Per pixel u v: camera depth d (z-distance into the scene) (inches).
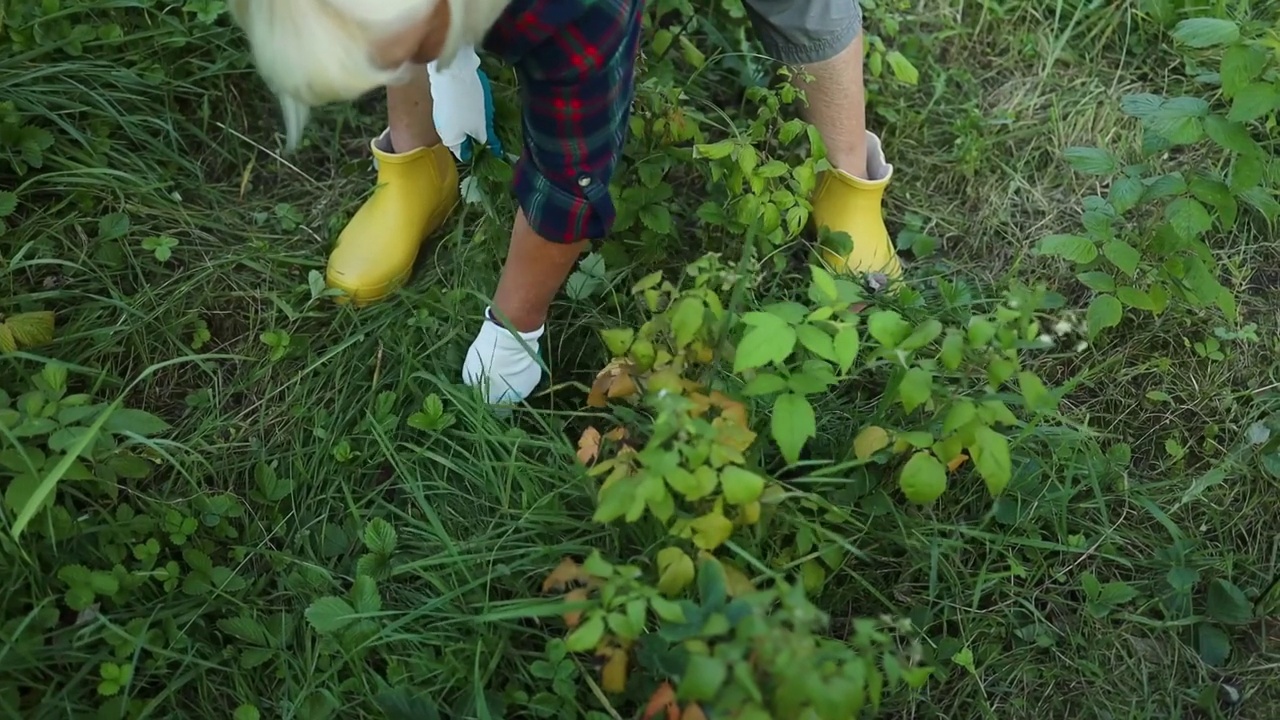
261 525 66.4
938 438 63.5
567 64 49.6
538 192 56.8
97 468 62.0
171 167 83.3
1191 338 78.7
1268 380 76.6
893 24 91.5
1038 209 87.6
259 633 61.5
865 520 66.1
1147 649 64.9
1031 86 96.0
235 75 88.0
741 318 57.1
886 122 91.4
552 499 65.0
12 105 76.7
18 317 69.1
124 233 76.2
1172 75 96.5
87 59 83.4
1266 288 82.4
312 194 84.6
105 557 61.8
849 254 78.2
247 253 79.0
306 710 58.9
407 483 66.9
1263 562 68.8
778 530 61.7
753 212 70.7
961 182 89.2
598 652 50.9
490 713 57.5
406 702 56.6
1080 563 68.0
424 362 73.5
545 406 73.5
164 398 72.4
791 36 72.1
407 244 77.0
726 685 43.9
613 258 77.0
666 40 83.6
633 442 65.9
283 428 71.1
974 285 81.9
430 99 72.2
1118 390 76.3
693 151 76.1
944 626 64.0
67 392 69.9
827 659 44.0
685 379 59.7
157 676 60.1
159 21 86.4
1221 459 72.9
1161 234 74.0
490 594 63.2
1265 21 95.1
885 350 54.3
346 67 41.0
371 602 60.7
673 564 51.2
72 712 56.6
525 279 65.1
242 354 74.7
